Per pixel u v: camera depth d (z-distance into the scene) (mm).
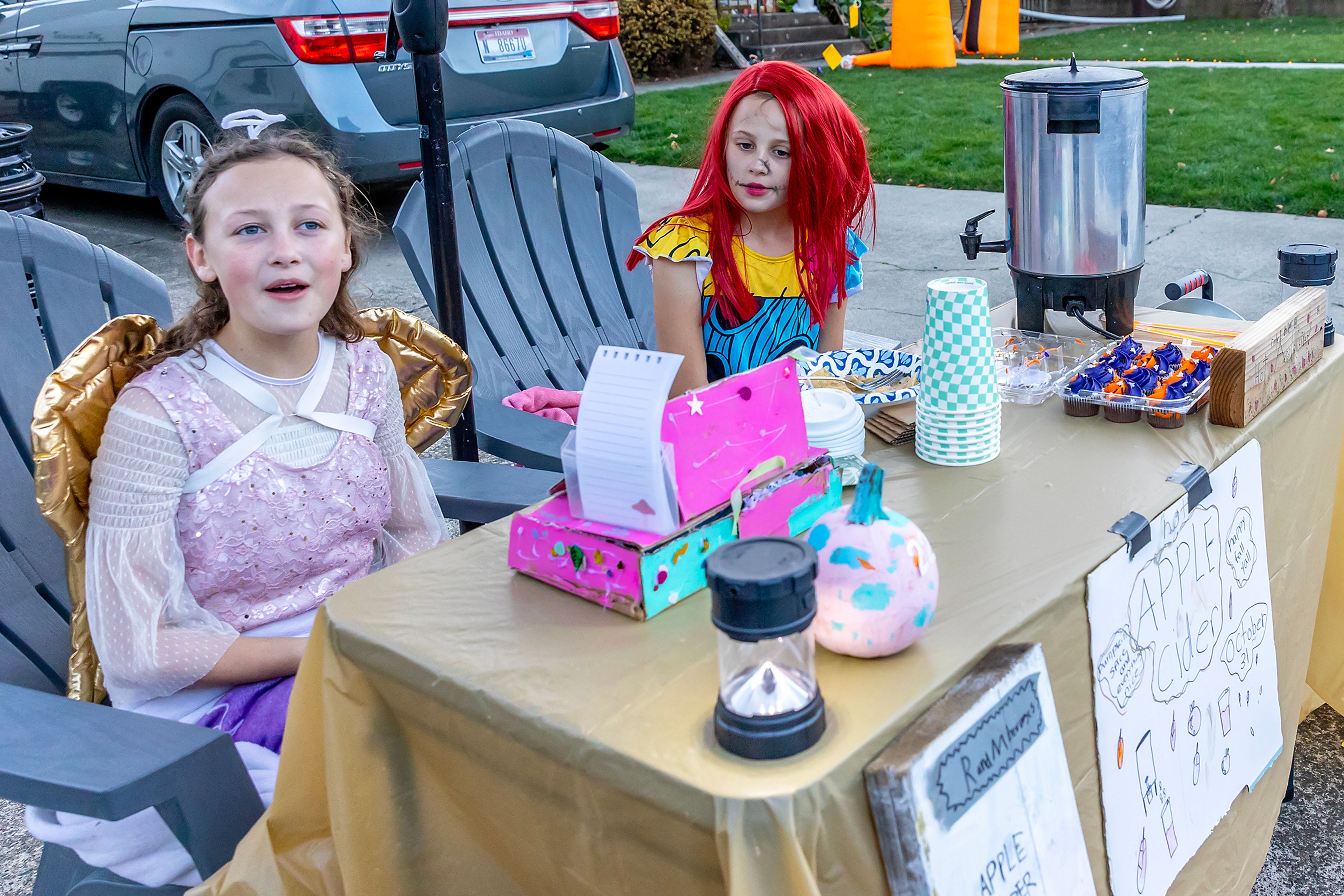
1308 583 1928
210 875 1317
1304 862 1911
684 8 11156
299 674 1345
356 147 4691
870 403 1751
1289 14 14922
